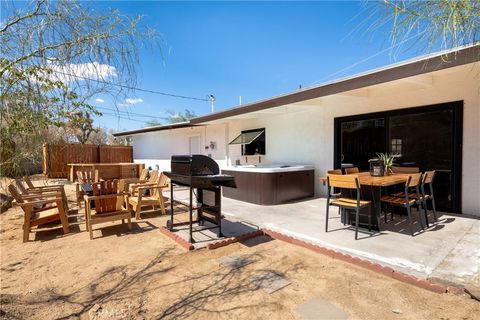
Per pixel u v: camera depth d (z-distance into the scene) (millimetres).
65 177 13648
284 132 10477
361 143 8023
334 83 6480
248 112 9711
